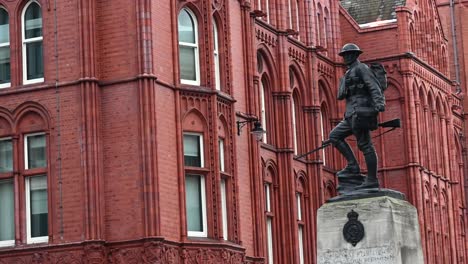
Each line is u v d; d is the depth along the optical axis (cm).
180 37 5728
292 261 7000
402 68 8025
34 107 5516
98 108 5447
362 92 3825
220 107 5825
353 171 3891
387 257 3725
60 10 5512
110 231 5384
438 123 8706
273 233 6975
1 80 5653
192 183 5647
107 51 5478
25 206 5519
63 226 5397
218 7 5931
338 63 7919
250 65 6419
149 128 5372
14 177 5528
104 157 5434
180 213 5488
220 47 5934
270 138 7031
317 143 7456
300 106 7438
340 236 3784
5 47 5669
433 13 8788
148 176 5344
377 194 3781
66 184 5419
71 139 5434
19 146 5541
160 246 5312
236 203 5853
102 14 5500
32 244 5438
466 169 9356
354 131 3834
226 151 5847
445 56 9012
